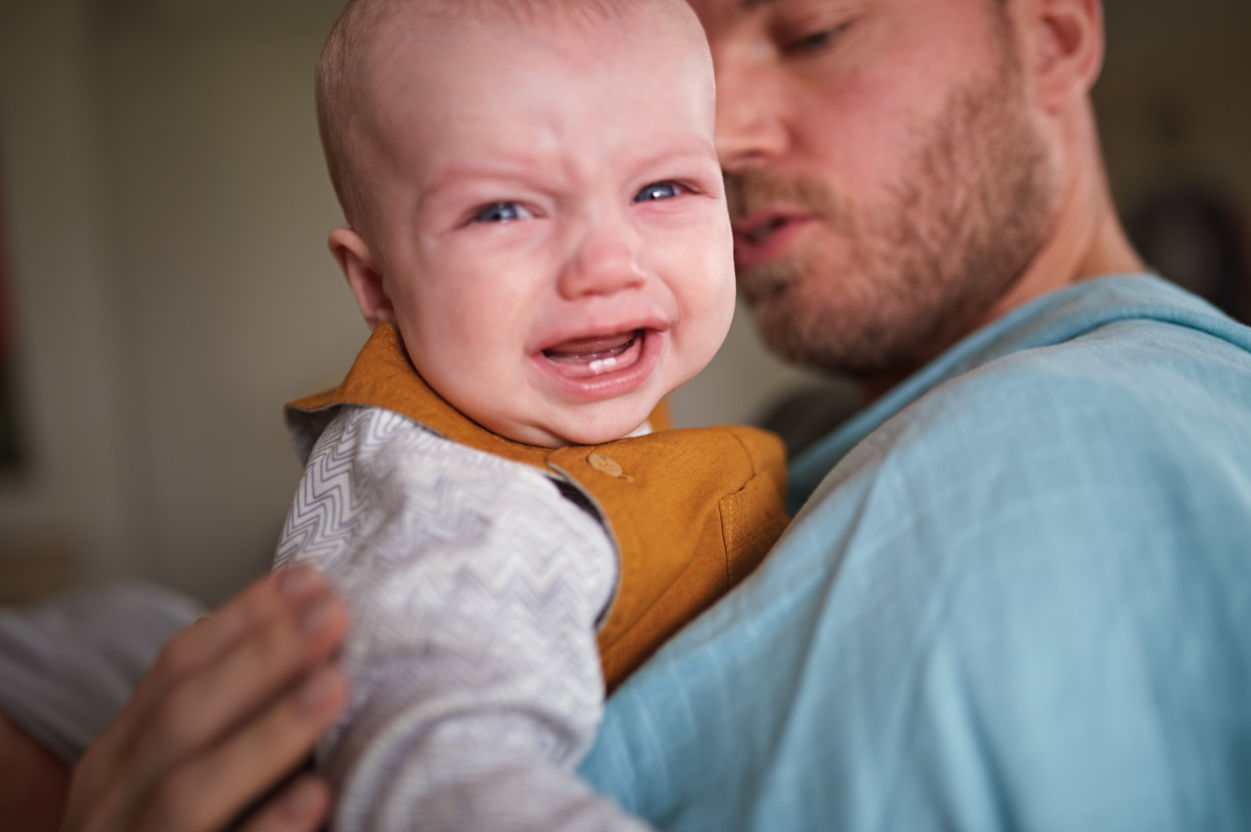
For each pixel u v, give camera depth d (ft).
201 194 16.21
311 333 16.53
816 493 2.01
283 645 1.46
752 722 1.58
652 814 1.62
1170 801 1.32
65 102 14.78
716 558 2.01
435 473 1.67
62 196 14.82
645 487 1.88
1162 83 16.47
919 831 1.36
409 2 1.90
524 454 1.85
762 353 16.88
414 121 1.82
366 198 1.96
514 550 1.57
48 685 3.53
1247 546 1.41
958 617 1.46
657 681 1.68
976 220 2.96
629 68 1.84
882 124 2.93
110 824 1.50
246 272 16.37
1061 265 3.10
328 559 1.68
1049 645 1.40
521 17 1.82
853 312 3.06
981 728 1.38
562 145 1.78
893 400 2.80
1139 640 1.40
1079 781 1.32
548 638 1.53
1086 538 1.47
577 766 1.66
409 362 1.99
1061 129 3.08
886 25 2.91
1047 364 1.77
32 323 14.75
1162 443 1.54
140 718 1.60
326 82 2.04
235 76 16.24
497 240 1.80
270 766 1.40
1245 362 2.05
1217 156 16.12
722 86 3.05
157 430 16.16
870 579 1.59
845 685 1.50
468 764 1.33
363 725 1.42
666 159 1.87
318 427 2.19
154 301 16.12
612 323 1.82
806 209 3.01
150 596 4.60
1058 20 3.01
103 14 15.40
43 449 14.84
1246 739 1.34
